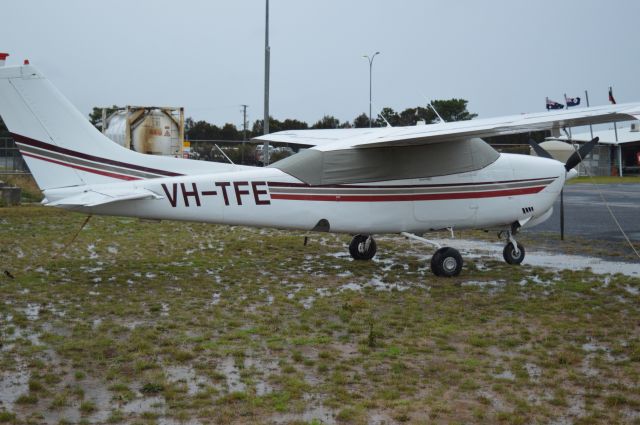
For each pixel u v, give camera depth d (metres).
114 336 7.00
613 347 6.69
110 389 5.50
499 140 50.34
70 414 5.00
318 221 10.42
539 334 7.21
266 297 8.90
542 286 9.68
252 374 5.88
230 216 10.09
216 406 5.16
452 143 10.84
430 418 5.00
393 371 5.99
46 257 11.66
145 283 9.70
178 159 10.27
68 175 9.85
